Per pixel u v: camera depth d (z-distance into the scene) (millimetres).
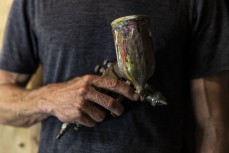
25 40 777
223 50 724
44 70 751
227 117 770
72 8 709
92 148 676
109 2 695
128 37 528
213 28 720
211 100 757
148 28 538
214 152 744
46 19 722
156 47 685
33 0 749
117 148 667
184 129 767
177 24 691
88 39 697
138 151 669
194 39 732
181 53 715
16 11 769
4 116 777
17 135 958
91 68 695
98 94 607
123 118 673
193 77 758
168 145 691
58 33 708
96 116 625
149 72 542
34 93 736
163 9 691
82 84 616
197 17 708
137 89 558
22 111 738
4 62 797
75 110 623
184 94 746
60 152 699
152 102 582
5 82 801
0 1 943
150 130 680
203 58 737
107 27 690
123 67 544
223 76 766
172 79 702
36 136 963
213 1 715
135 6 689
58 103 646
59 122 719
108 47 688
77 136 687
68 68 708
